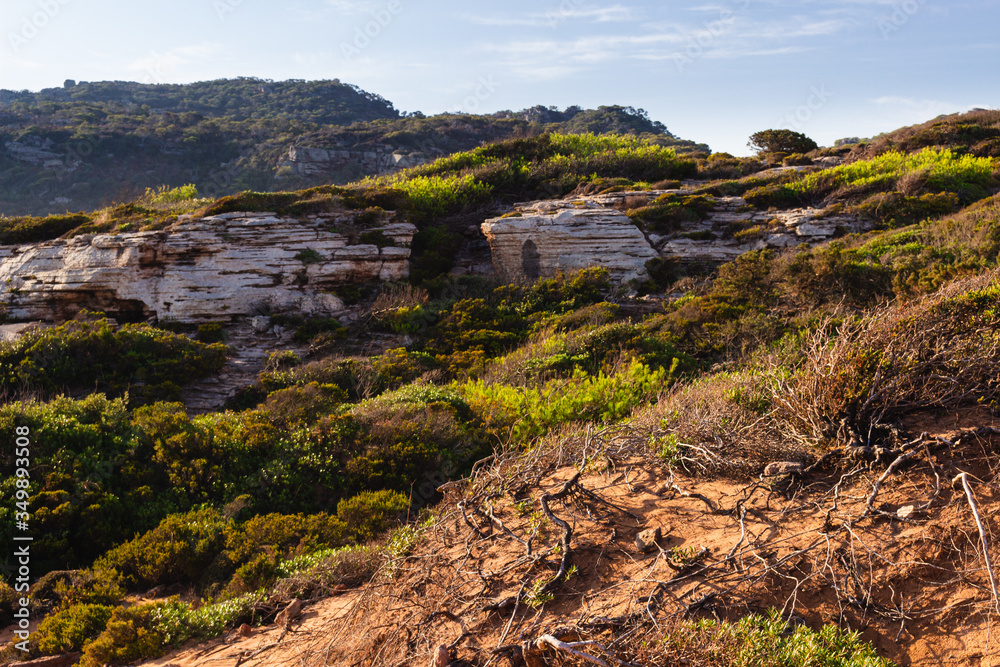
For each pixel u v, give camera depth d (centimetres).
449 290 2184
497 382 1193
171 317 1873
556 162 3431
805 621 272
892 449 338
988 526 276
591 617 291
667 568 312
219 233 1998
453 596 345
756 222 2467
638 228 2412
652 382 979
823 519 318
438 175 3431
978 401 361
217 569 580
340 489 806
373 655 334
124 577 592
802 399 400
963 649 240
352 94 12162
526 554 353
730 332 1397
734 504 353
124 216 2262
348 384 1401
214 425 924
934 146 3225
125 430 898
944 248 1622
